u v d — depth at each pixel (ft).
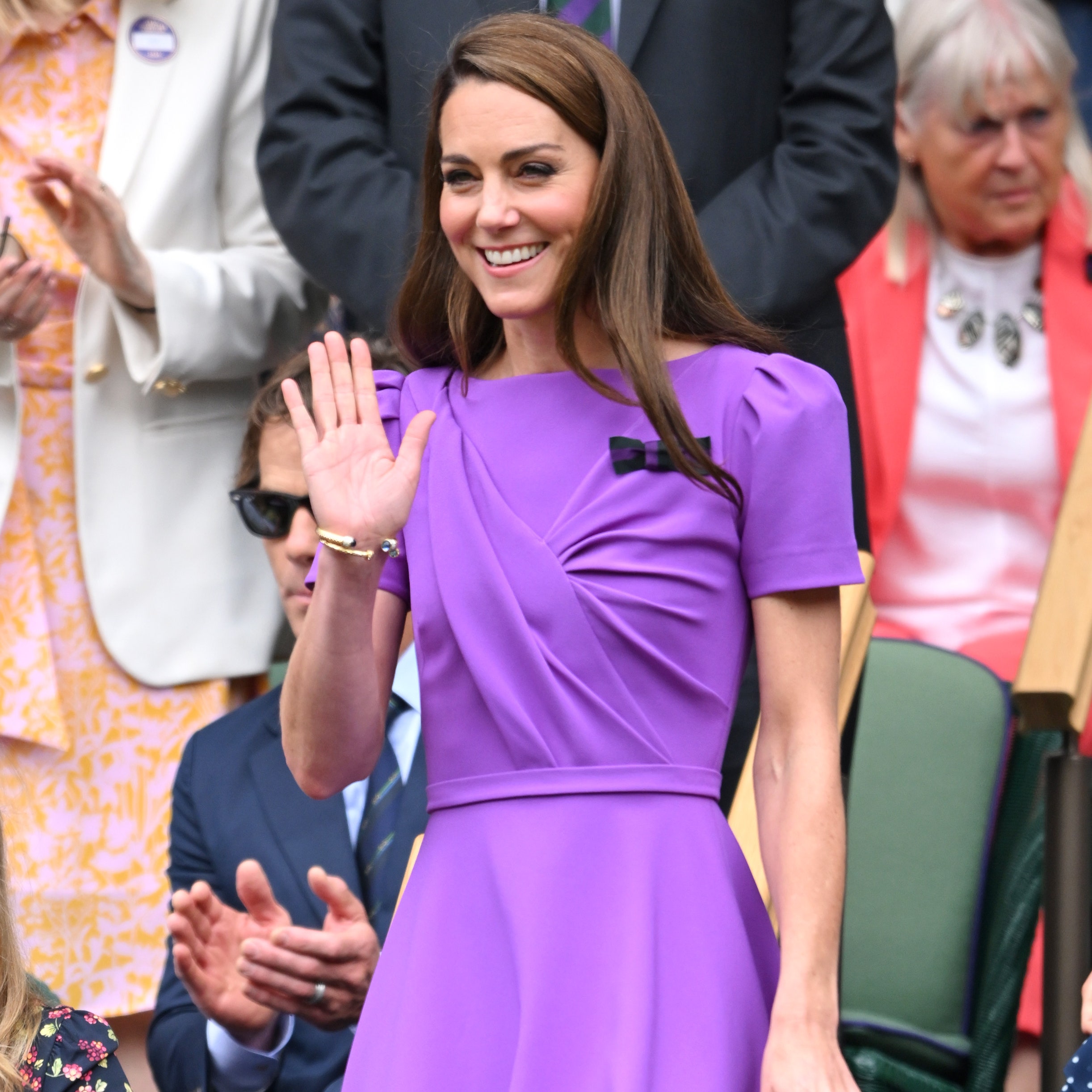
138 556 50.21
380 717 27.45
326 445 26.81
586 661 26.32
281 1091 39.83
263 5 53.01
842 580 26.76
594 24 44.65
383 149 46.55
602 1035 24.86
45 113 50.80
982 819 46.37
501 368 29.27
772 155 45.39
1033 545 54.24
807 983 25.25
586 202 27.17
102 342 49.90
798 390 27.20
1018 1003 43.68
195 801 43.75
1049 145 54.08
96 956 48.39
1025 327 54.80
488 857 26.23
